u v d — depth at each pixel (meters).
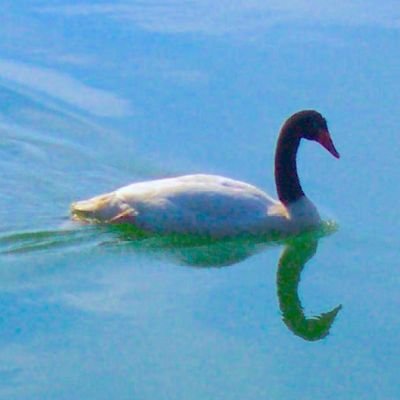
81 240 17.66
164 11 26.38
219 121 21.56
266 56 24.02
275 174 18.25
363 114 21.81
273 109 21.89
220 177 18.22
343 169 20.30
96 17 25.81
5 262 17.11
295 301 16.55
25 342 15.10
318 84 22.84
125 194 17.80
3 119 21.58
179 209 17.45
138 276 16.88
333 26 25.67
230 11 26.44
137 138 21.11
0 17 25.86
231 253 17.55
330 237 18.22
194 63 23.70
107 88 22.77
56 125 21.52
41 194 19.27
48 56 24.05
